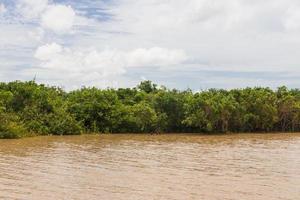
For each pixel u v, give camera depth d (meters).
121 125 79.50
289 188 32.66
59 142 61.47
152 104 83.69
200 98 81.00
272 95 88.56
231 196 29.98
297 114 87.38
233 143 64.69
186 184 33.59
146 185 33.03
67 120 73.12
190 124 80.06
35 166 40.50
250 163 44.44
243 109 83.50
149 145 60.50
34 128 69.75
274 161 45.94
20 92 72.12
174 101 82.88
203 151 54.28
